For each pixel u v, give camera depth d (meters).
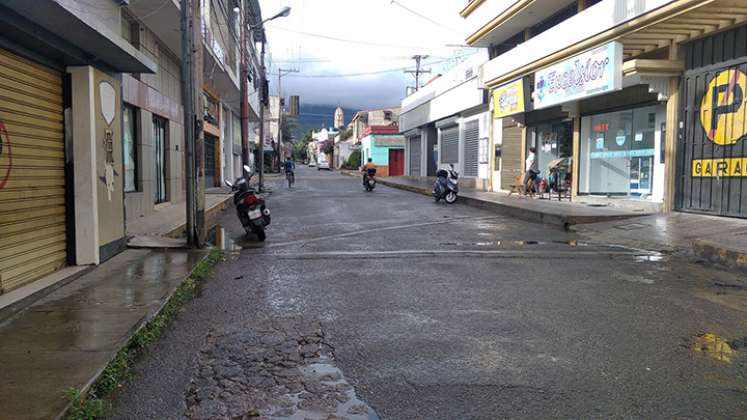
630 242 10.52
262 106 27.89
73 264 7.54
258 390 3.88
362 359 4.45
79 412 3.40
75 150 7.50
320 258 8.91
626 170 14.96
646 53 13.63
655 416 3.46
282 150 78.50
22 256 6.36
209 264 8.23
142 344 4.76
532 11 18.03
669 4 10.81
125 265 7.76
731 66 11.06
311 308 5.94
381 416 3.48
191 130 9.26
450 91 27.36
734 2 10.00
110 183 8.32
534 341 4.86
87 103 7.51
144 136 13.50
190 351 4.66
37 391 3.58
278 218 14.68
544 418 3.44
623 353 4.55
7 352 4.30
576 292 6.61
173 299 6.12
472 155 25.44
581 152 16.77
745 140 10.80
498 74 19.61
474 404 3.64
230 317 5.63
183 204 16.78
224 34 24.55
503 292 6.61
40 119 6.82
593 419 3.43
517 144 20.88
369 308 5.93
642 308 5.90
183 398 3.76
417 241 10.70
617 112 15.27
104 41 6.76
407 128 37.62
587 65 13.78
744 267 7.91
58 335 4.71
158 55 15.43
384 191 25.88
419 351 4.62
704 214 11.76
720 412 3.51
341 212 16.23
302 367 4.29
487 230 12.34
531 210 14.11
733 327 5.23
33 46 6.44
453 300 6.25
